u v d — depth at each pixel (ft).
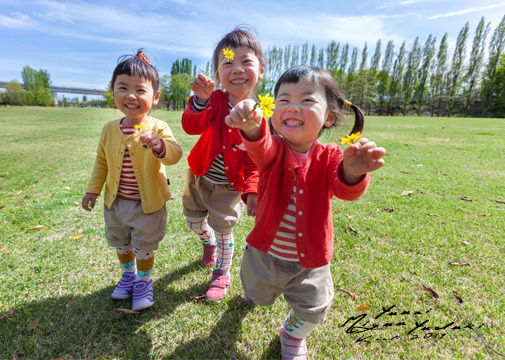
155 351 5.01
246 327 5.51
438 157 20.01
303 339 4.95
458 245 8.21
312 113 3.86
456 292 6.31
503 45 124.57
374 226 9.37
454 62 140.77
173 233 9.03
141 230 5.71
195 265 7.46
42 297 6.22
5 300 6.11
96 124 48.08
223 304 6.10
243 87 5.55
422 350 5.00
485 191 12.73
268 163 4.28
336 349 5.01
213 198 6.36
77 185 13.42
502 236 8.70
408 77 151.12
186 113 5.40
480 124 52.95
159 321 5.66
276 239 4.56
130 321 5.64
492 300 6.09
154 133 5.04
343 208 10.92
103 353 4.95
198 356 4.92
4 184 13.53
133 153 5.66
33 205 10.98
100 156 6.30
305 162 4.32
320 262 4.36
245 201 5.76
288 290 4.65
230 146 5.80
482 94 129.70
